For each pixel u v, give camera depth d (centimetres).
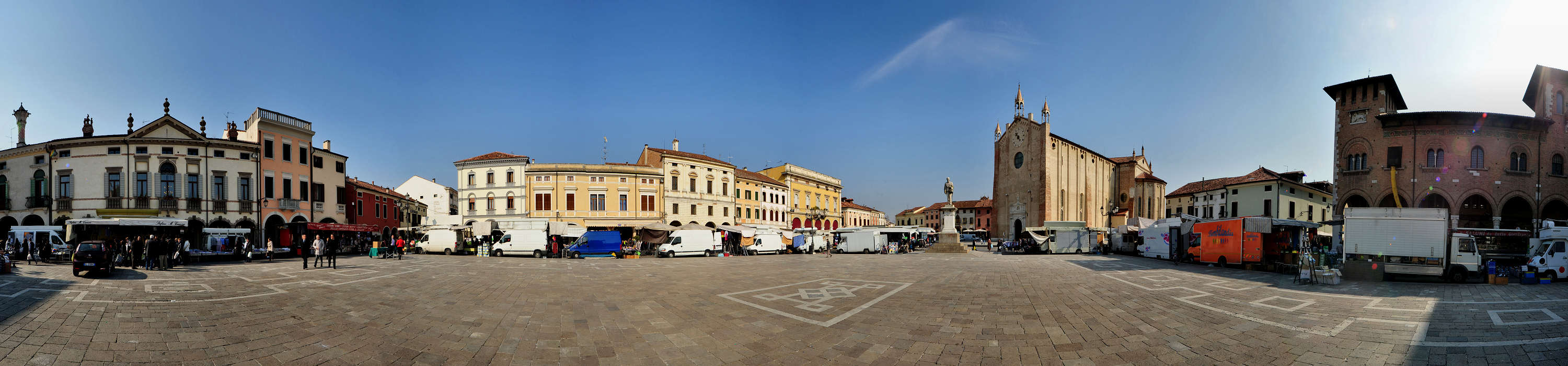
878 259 3569
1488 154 3172
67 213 3516
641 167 5400
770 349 855
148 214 3478
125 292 1425
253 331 945
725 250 4203
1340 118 3581
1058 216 6575
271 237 3891
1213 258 2733
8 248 2805
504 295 1441
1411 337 920
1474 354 806
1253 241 2456
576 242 3891
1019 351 834
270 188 3875
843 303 1323
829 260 3425
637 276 2094
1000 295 1468
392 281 1794
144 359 763
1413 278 1964
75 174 3528
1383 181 3344
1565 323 1023
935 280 1892
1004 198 7419
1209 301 1361
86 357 766
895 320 1087
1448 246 1955
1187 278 2008
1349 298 1411
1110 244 4762
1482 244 2153
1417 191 3234
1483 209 3250
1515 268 1922
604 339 919
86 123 3744
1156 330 983
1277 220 2784
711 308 1231
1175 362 775
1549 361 765
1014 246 5022
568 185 5191
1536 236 3125
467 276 2047
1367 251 1947
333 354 805
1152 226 3684
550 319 1087
